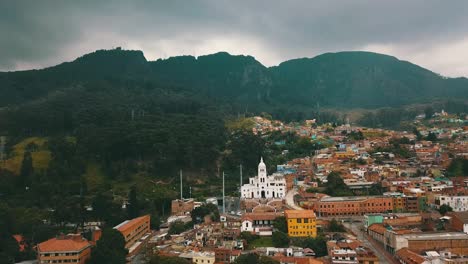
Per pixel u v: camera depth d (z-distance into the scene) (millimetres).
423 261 192875
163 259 197625
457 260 190875
